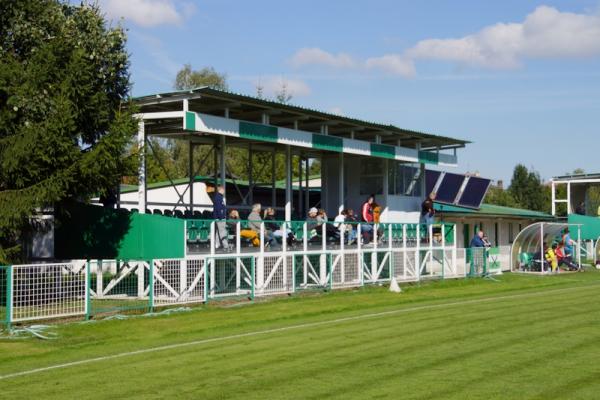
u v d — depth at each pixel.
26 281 14.23
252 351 12.05
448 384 9.38
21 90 17.00
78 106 17.88
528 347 12.07
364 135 29.88
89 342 13.09
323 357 11.40
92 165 17.48
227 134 20.81
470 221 39.06
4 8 18.20
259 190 32.41
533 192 74.81
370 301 19.97
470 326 14.74
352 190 31.16
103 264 16.66
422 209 28.50
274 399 8.73
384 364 10.77
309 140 24.41
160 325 14.98
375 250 24.80
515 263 33.88
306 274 21.83
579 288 24.94
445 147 33.75
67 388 9.52
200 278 18.28
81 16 19.44
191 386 9.50
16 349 12.37
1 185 17.62
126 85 20.38
